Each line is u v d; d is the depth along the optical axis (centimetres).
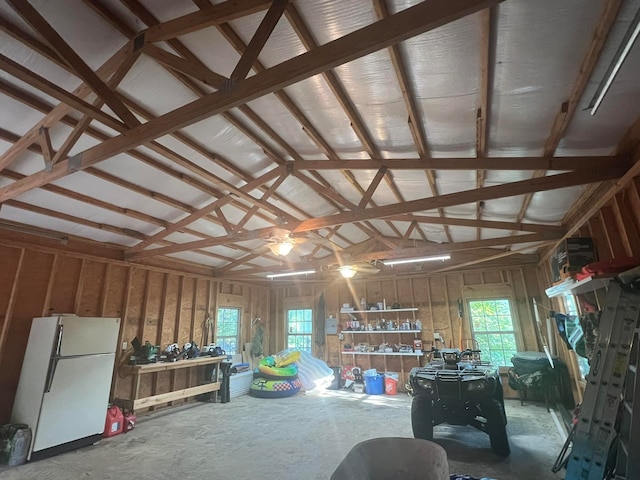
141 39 265
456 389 383
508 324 739
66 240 546
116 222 541
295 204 597
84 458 402
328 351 915
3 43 251
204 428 517
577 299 470
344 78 286
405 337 835
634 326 258
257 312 977
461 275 802
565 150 334
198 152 408
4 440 388
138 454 411
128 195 474
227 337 872
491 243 538
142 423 550
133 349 612
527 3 194
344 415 579
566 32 209
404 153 393
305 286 996
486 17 204
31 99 302
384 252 623
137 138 257
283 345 981
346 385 834
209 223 605
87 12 247
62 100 236
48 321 453
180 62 247
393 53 243
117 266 627
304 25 246
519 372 615
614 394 254
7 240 477
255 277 897
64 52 231
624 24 194
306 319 973
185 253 724
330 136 389
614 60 192
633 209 315
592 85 242
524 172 395
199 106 233
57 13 241
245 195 439
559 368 589
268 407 652
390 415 571
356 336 895
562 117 276
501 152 357
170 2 249
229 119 364
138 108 332
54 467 376
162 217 555
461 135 338
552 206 457
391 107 313
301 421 546
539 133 312
